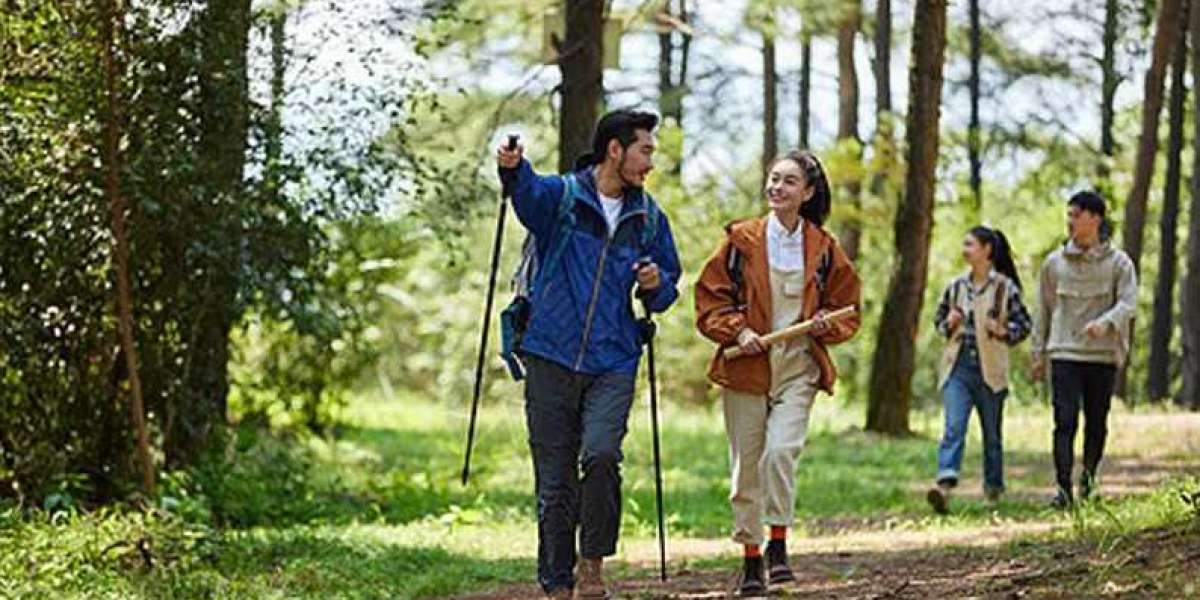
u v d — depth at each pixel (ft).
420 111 57.57
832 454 65.10
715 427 85.51
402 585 33.12
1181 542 27.63
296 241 43.57
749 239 28.71
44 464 41.11
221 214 41.70
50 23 38.42
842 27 91.56
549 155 69.46
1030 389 102.99
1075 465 55.21
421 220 51.42
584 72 55.72
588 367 26.43
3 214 39.63
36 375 42.14
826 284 28.81
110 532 32.76
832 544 38.68
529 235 27.09
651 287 26.53
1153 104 92.02
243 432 52.60
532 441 26.81
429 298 113.09
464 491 54.24
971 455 63.93
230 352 60.13
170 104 40.42
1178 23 91.20
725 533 44.34
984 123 115.55
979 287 46.09
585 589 26.40
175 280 43.01
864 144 101.55
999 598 25.52
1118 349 41.19
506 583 34.04
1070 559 28.68
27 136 38.99
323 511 48.70
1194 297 77.87
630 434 76.23
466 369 109.70
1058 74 115.14
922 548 35.76
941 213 112.78
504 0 60.95
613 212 26.91
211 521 42.27
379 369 121.60
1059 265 41.60
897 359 71.77
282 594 30.63
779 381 28.60
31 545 31.76
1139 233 92.94
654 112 27.09
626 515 46.96
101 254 40.98
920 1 70.13
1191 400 78.13
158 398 44.57
